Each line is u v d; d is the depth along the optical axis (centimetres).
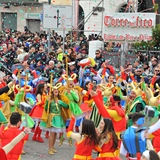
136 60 1966
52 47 2336
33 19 4419
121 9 4019
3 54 2306
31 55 2120
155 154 731
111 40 2445
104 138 909
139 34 2381
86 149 909
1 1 4434
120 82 1559
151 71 1884
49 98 1248
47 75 1742
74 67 1761
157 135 1009
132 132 891
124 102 1489
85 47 2391
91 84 1330
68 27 2277
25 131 820
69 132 927
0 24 4469
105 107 1070
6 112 1268
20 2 4294
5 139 891
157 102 1155
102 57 2058
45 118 1245
